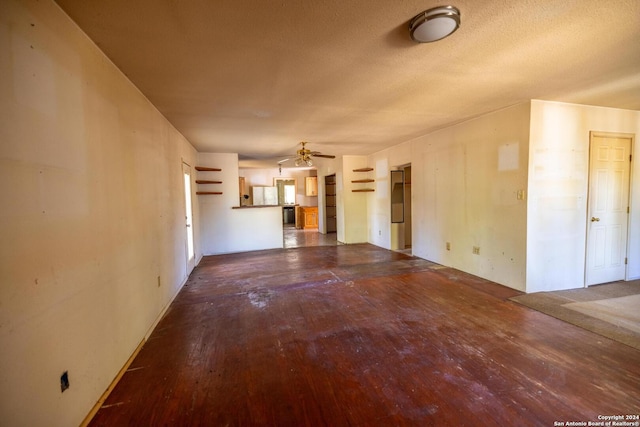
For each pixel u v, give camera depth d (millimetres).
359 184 7207
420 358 2111
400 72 2359
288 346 2320
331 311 3006
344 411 1605
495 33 1796
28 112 1215
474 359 2080
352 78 2463
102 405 1671
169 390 1802
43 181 1289
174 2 1434
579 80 2600
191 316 2939
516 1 1482
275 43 1875
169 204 3424
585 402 1627
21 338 1148
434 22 1579
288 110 3328
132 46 1841
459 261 4379
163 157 3240
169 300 3256
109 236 1875
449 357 2113
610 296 3271
